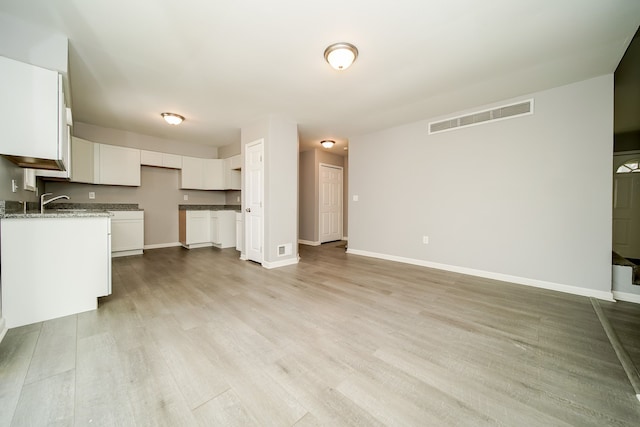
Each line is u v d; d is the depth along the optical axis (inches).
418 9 66.8
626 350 65.4
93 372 54.6
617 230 172.9
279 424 42.4
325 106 133.1
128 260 165.3
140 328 74.3
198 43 81.4
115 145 176.9
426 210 153.6
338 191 260.2
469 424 42.9
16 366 56.1
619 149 172.1
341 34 77.0
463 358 61.8
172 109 138.2
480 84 108.4
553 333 74.0
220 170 224.2
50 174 111.2
